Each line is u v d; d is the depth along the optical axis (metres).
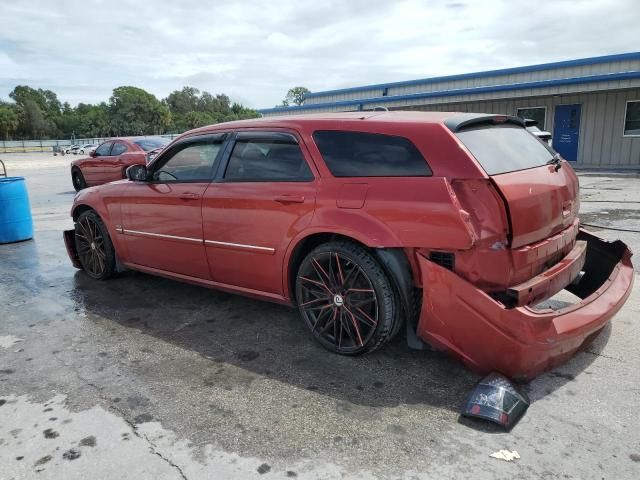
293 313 4.32
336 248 3.30
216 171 4.02
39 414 2.85
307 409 2.83
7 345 3.82
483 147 3.03
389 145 3.13
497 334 2.74
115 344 3.79
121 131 113.25
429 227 2.88
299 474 2.29
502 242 2.78
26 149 68.75
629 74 15.31
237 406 2.88
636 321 3.82
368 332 3.29
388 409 2.80
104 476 2.32
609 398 2.83
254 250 3.74
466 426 2.62
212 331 3.98
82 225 5.41
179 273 4.48
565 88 16.72
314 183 3.39
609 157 17.20
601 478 2.21
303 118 3.64
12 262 6.46
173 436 2.61
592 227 7.18
